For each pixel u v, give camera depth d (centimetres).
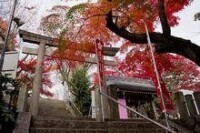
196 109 861
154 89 1489
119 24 909
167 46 755
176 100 901
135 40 771
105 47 1439
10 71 906
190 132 751
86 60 1372
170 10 1005
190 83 1762
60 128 633
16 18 845
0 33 1196
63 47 1198
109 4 830
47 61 1686
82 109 1561
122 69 1454
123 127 707
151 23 976
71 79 1698
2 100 601
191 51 725
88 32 1231
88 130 643
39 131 595
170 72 1756
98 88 809
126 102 1495
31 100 1077
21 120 606
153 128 734
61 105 1636
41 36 1276
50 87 1758
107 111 876
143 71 1524
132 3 834
